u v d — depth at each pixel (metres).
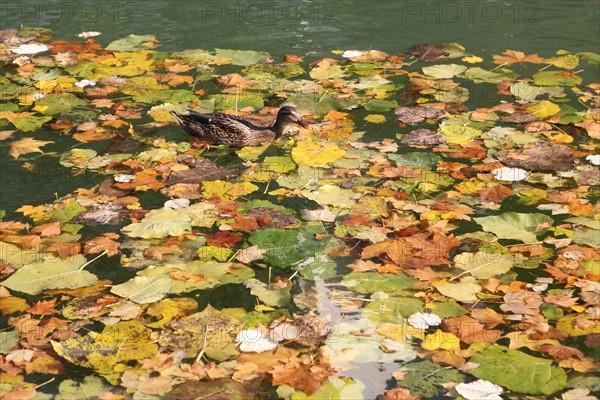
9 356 4.04
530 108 7.03
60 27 8.90
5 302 4.48
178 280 4.66
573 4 9.59
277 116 6.57
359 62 8.02
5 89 7.29
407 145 6.43
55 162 6.10
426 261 4.87
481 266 4.82
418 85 7.50
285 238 5.11
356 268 4.81
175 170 5.98
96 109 6.97
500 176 5.89
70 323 4.30
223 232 5.17
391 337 4.23
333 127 6.71
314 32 8.80
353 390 3.84
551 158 6.15
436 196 5.64
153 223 5.23
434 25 9.01
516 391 3.85
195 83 7.50
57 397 3.77
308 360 4.05
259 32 8.78
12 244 5.00
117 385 3.85
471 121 6.80
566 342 4.18
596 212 5.41
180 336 4.20
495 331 4.26
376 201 5.55
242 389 3.83
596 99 7.22
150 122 6.77
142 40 8.50
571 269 4.78
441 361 4.06
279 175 5.95
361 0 9.83
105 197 5.60
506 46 8.43
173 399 3.76
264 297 4.55
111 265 4.82
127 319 4.32
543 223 5.25
